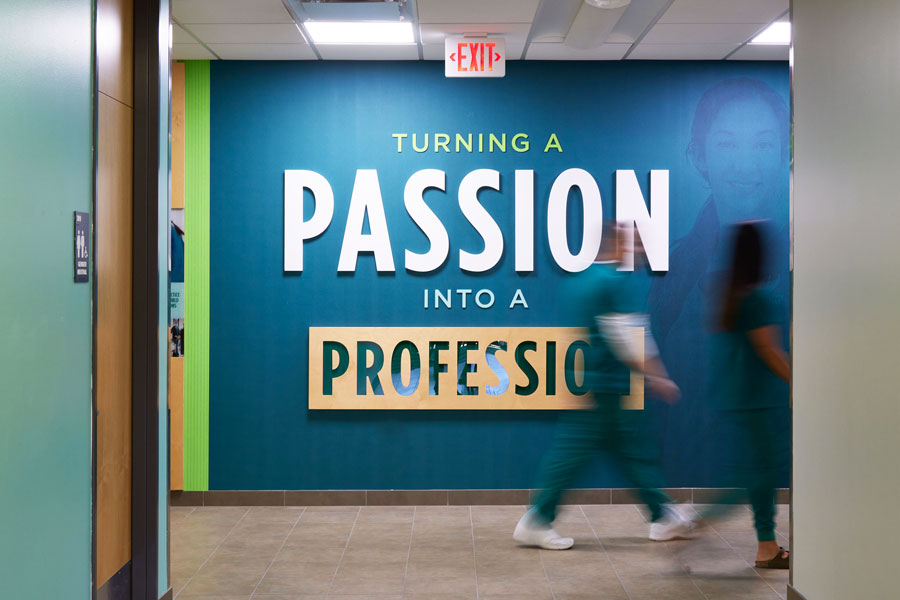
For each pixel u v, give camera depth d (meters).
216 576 3.92
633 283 5.23
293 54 5.05
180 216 5.21
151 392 3.35
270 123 5.21
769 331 3.85
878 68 2.77
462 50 4.69
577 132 5.24
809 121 3.30
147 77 3.35
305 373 5.23
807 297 3.31
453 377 5.19
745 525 4.72
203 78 5.20
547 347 5.25
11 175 2.18
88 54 2.63
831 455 3.10
